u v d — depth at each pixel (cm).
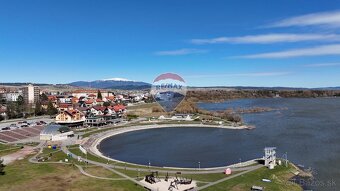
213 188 8975
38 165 11494
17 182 9531
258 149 15012
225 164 12475
